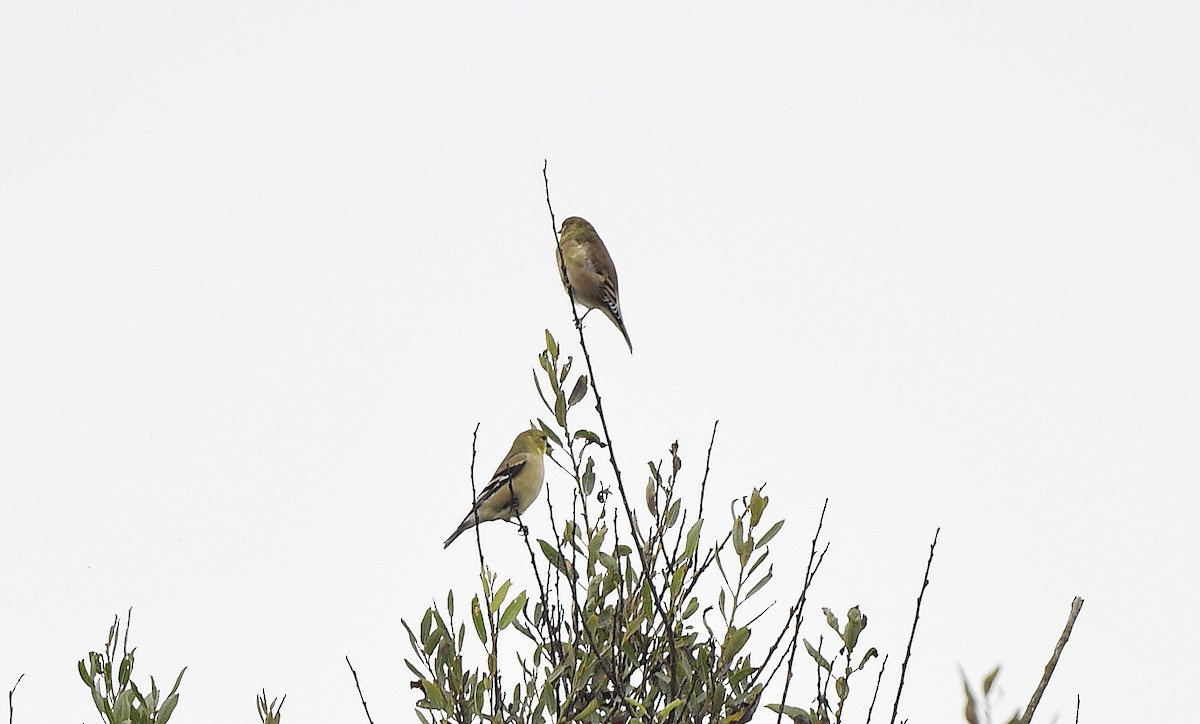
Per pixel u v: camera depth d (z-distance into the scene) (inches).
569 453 429.7
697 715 382.3
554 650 398.9
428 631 398.6
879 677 362.6
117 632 435.8
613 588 408.5
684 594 399.5
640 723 374.3
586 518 419.2
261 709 406.0
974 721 269.7
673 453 423.8
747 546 405.7
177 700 434.3
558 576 408.8
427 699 389.7
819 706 372.2
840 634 381.4
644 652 400.2
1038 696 298.2
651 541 409.7
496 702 388.2
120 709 424.2
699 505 409.7
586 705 393.7
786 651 377.1
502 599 395.5
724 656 388.5
